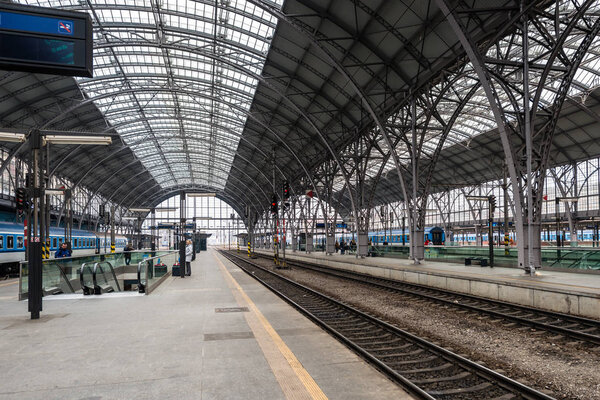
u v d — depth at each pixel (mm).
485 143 45906
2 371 6066
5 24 6934
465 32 17094
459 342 8984
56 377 5773
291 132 44781
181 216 23516
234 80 38125
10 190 42844
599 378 6512
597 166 40281
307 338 8016
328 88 31406
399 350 8016
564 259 20469
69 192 30188
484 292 15547
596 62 29516
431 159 25750
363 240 37062
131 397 4996
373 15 21188
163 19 30547
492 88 17453
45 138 14391
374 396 4984
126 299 13617
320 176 47312
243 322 9594
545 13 17047
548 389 6023
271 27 26719
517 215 18203
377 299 15773
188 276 23656
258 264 40719
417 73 23891
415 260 27031
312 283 22719
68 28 7266
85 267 15516
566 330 9312
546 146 17938
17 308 12156
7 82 32125
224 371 5941
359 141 35844
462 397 5594
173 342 7684
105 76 37906
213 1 26531
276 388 5246
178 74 40188
